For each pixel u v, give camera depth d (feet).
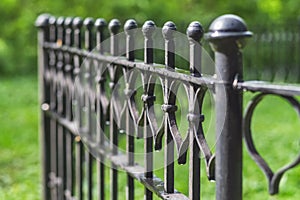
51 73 13.88
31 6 49.44
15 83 44.62
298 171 18.95
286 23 39.24
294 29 39.04
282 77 39.06
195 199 6.87
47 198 14.43
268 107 31.86
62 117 12.89
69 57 12.30
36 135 26.68
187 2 42.93
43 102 14.25
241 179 6.03
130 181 9.02
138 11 40.24
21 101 36.50
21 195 17.99
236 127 5.98
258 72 38.78
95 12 41.55
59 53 13.04
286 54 39.04
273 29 39.06
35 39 50.62
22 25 49.57
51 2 44.34
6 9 49.34
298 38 38.88
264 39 38.93
